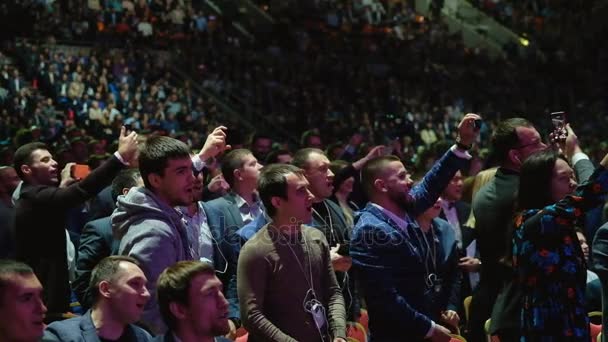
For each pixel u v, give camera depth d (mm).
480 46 26297
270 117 18844
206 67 19750
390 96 20797
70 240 5766
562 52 24641
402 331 4082
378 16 25781
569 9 26953
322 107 19531
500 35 26812
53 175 5078
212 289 3498
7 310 3172
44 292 4727
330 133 17938
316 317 3902
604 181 3662
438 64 23953
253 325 3777
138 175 4867
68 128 14062
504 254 4359
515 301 4020
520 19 27297
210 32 21469
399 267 4117
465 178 7207
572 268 3801
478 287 4570
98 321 3605
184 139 10141
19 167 5055
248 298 3814
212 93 19094
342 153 8922
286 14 24594
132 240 3723
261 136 8086
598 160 12992
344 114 19484
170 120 16406
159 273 3695
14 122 14336
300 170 4020
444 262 4625
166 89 17625
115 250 4258
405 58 23078
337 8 25156
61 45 18297
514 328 4012
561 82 23828
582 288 3854
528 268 3846
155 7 21203
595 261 4258
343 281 4715
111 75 17094
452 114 20797
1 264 3215
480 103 22016
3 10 17938
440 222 4824
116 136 14742
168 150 3797
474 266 5051
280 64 21141
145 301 3596
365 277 4125
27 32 18203
